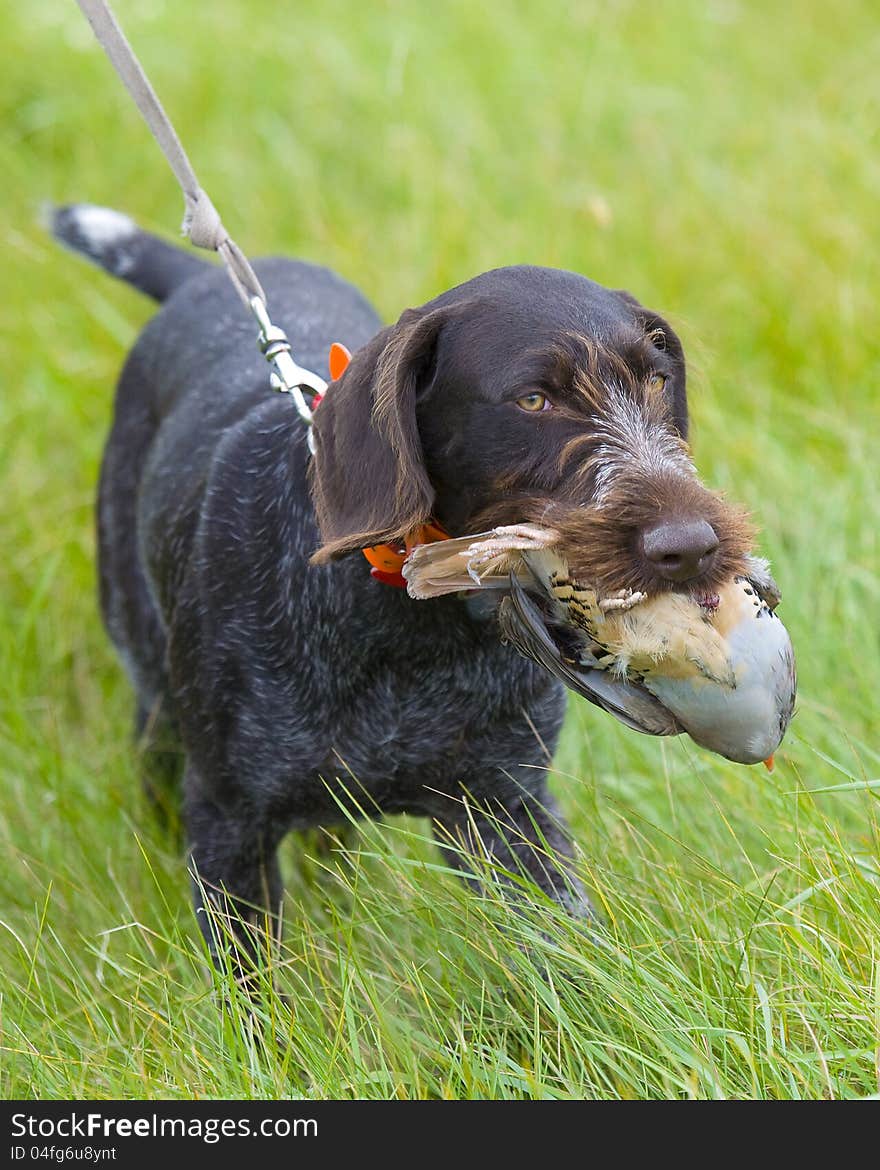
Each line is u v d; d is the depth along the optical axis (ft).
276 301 39.96
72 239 46.24
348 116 70.08
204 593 32.35
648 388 27.40
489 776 32.48
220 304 40.63
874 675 39.68
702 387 32.35
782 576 43.04
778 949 29.84
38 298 58.85
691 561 24.21
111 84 72.28
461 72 71.92
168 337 41.24
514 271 28.40
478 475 27.55
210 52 74.02
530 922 29.99
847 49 75.31
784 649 24.73
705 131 67.46
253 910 33.37
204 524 32.60
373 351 28.04
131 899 36.19
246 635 31.63
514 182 64.80
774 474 47.16
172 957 34.04
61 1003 32.58
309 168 66.80
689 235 59.72
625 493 25.11
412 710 31.24
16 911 36.19
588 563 24.73
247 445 32.63
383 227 62.90
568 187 63.16
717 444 48.32
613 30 77.05
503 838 31.81
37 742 42.29
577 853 32.96
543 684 31.81
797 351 54.60
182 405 37.91
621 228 60.08
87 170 67.82
